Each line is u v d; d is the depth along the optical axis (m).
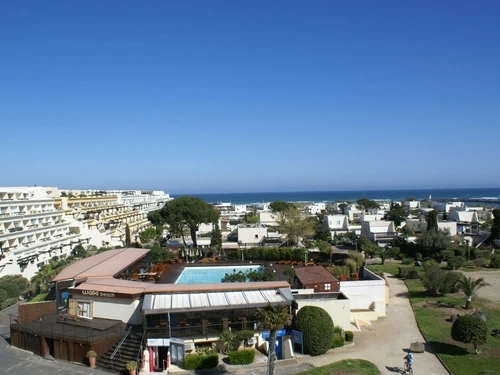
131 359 28.22
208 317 31.30
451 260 61.75
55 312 35.44
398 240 82.00
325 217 107.12
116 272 38.94
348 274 48.00
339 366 28.28
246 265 55.41
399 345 32.94
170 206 71.44
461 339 30.34
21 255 62.69
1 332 35.50
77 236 84.81
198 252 65.81
